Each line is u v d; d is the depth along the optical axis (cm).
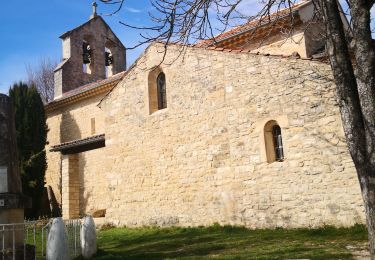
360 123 528
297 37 1414
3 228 723
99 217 1672
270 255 787
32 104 2181
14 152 844
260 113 1168
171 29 662
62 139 2308
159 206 1380
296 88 1104
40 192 2083
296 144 1085
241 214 1170
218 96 1275
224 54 1277
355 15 543
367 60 522
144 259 864
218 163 1246
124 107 1560
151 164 1431
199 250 927
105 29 2605
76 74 2484
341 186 998
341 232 955
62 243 761
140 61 1537
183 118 1360
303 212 1050
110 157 1566
